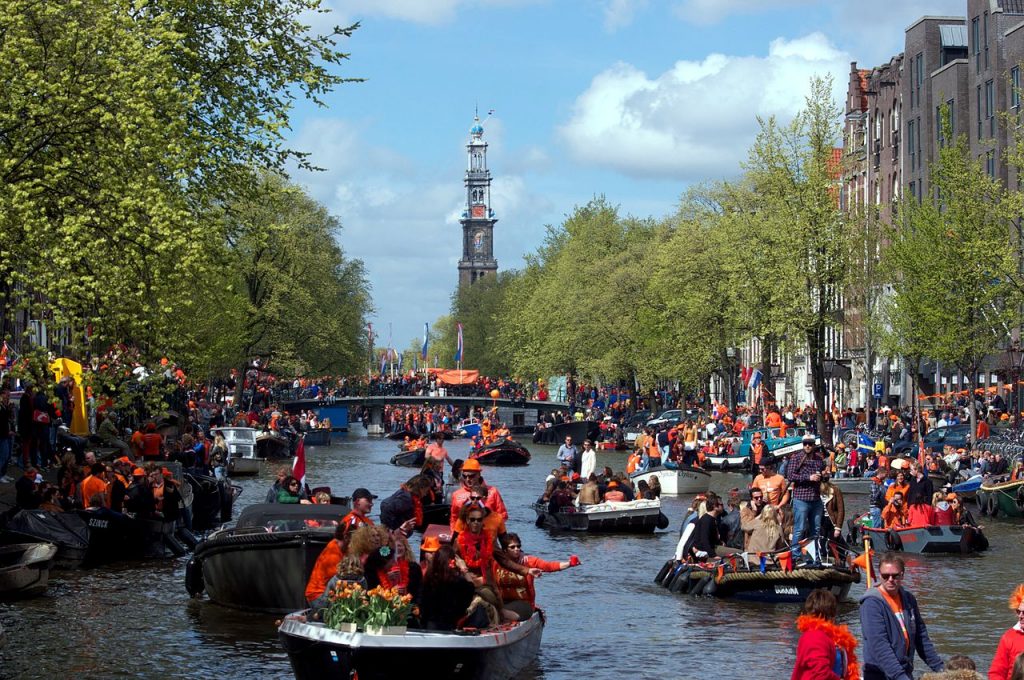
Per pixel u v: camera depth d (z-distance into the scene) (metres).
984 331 60.88
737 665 23.09
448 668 18.25
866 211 74.81
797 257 73.00
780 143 74.38
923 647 15.04
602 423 107.12
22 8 28.98
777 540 30.27
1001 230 59.09
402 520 22.56
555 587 31.97
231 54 38.03
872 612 14.78
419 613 19.39
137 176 29.59
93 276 28.42
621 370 110.94
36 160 29.80
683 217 100.56
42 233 27.56
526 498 58.38
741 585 29.64
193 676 21.55
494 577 21.03
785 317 72.75
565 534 43.88
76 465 34.75
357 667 17.81
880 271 71.38
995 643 25.38
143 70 29.62
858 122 107.06
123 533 33.97
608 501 45.47
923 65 91.12
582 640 25.25
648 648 24.53
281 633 18.61
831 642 14.16
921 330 61.28
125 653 23.19
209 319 66.12
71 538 32.09
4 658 22.72
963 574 34.34
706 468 76.31
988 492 50.22
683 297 88.62
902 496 40.00
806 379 112.00
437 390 148.88
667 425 93.00
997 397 71.75
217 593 27.66
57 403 28.94
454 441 125.44
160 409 30.52
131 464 37.06
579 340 111.12
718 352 90.12
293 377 122.06
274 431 88.19
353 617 18.05
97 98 28.92
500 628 19.89
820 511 30.17
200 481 43.34
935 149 88.94
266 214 86.69
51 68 29.75
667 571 32.09
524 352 130.62
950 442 64.00
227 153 36.22
